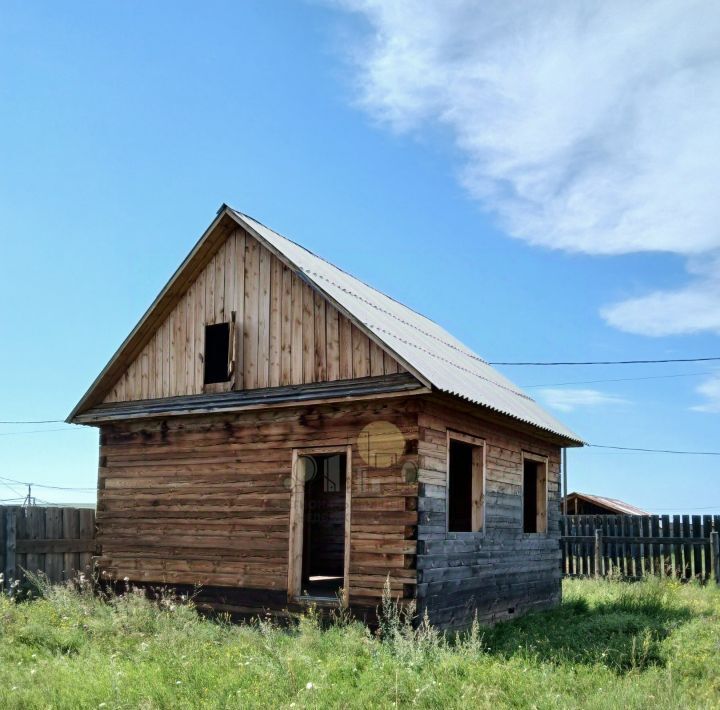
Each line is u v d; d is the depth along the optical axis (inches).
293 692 343.6
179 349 622.2
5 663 401.7
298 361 558.3
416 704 325.7
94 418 642.2
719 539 895.7
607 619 552.7
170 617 511.5
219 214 601.3
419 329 713.6
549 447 732.7
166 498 604.7
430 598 494.3
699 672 403.2
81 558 666.2
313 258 681.0
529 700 337.4
